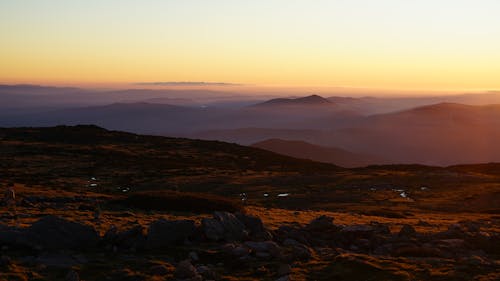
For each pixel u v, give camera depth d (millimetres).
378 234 31734
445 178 98000
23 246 24719
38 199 44000
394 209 69000
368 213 58406
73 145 159375
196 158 149875
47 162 126375
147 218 34969
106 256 24750
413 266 24391
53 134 182125
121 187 97000
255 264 24359
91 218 33125
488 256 28031
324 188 90062
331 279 22500
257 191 88875
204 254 25453
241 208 42406
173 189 93125
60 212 35500
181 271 22125
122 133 196125
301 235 29984
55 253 24359
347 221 42250
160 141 182375
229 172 116812
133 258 24656
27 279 20969
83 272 22375
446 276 22703
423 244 29141
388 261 25109
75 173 112250
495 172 126438
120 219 33500
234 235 28438
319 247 28672
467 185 90938
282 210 49969
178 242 27234
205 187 95062
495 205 72688
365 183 93875
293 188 90500
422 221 42625
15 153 137625
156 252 25797
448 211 69125
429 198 80000
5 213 33688
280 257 25156
